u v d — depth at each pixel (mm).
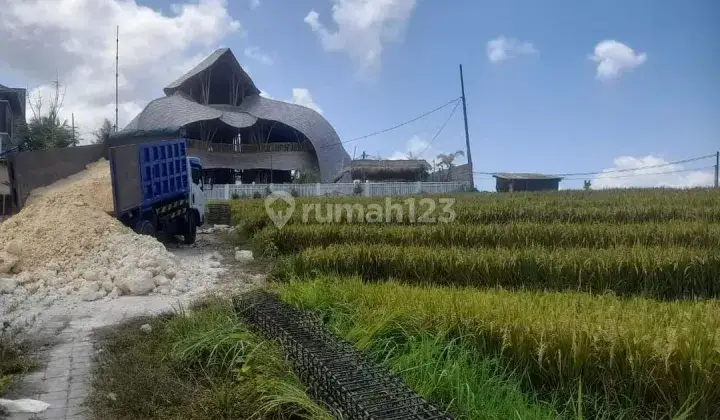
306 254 11891
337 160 63406
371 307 7188
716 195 22219
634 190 28641
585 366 5289
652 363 5039
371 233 14344
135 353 6785
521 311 6254
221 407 5281
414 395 4809
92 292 10273
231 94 61938
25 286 10672
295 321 6711
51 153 14859
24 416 5281
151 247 12164
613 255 10188
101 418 5254
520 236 13422
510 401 5047
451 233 13789
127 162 13719
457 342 6109
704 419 4766
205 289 10898
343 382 5008
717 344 4930
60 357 6965
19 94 39156
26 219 12633
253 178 62312
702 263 9656
